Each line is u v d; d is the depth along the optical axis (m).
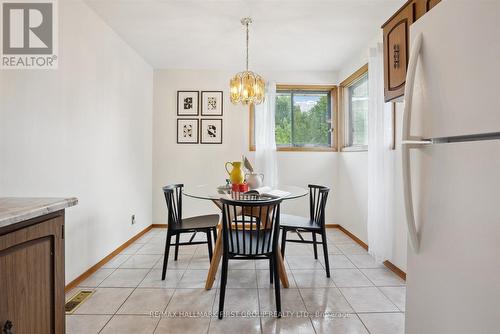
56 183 2.01
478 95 0.67
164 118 3.97
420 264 0.91
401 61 1.68
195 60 3.63
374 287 2.19
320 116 4.10
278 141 4.09
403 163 0.91
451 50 0.76
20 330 0.88
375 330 1.66
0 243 0.81
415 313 0.93
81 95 2.29
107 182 2.72
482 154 0.67
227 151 4.00
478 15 0.68
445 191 0.79
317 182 4.02
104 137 2.66
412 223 0.91
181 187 2.66
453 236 0.76
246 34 2.83
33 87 1.82
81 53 2.28
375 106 2.64
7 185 1.64
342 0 2.23
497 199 0.63
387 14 2.44
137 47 3.21
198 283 2.25
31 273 0.93
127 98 3.14
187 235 3.61
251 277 2.36
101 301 1.97
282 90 4.09
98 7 2.36
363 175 3.20
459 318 0.74
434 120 0.84
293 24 2.62
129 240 3.22
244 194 2.14
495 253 0.64
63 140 2.08
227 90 3.99
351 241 3.40
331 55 3.41
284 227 2.40
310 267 2.58
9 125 1.66
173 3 2.29
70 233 2.16
